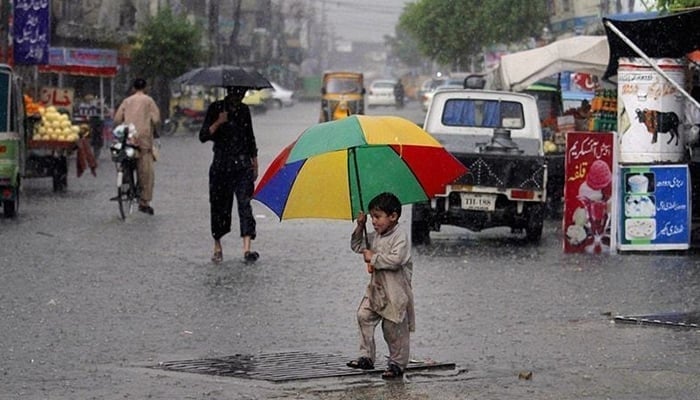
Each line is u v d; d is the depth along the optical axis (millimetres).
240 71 20219
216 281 17844
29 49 44406
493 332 13992
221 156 19797
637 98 21812
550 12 69875
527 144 24266
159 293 16750
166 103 73062
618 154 21469
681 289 17172
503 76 31344
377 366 11938
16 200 27250
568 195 21500
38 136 34250
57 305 15742
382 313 11375
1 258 20172
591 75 32375
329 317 15016
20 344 13266
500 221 23000
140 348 13086
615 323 14570
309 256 20797
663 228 21406
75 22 68562
